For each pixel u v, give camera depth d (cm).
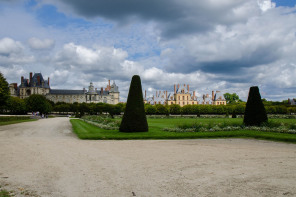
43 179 878
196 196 704
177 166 1052
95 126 3381
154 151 1438
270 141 1928
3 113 9038
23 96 16938
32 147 1587
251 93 2755
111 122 3369
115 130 2688
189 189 762
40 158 1234
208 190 752
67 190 762
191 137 2166
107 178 883
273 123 2595
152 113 8819
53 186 802
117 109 9031
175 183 821
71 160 1185
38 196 713
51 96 17825
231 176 897
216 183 817
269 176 896
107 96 18850
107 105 10962
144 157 1252
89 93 17962
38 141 1897
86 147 1595
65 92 18300
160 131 2536
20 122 4553
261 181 837
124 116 2475
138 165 1075
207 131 2491
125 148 1555
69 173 953
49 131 2781
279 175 909
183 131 2486
